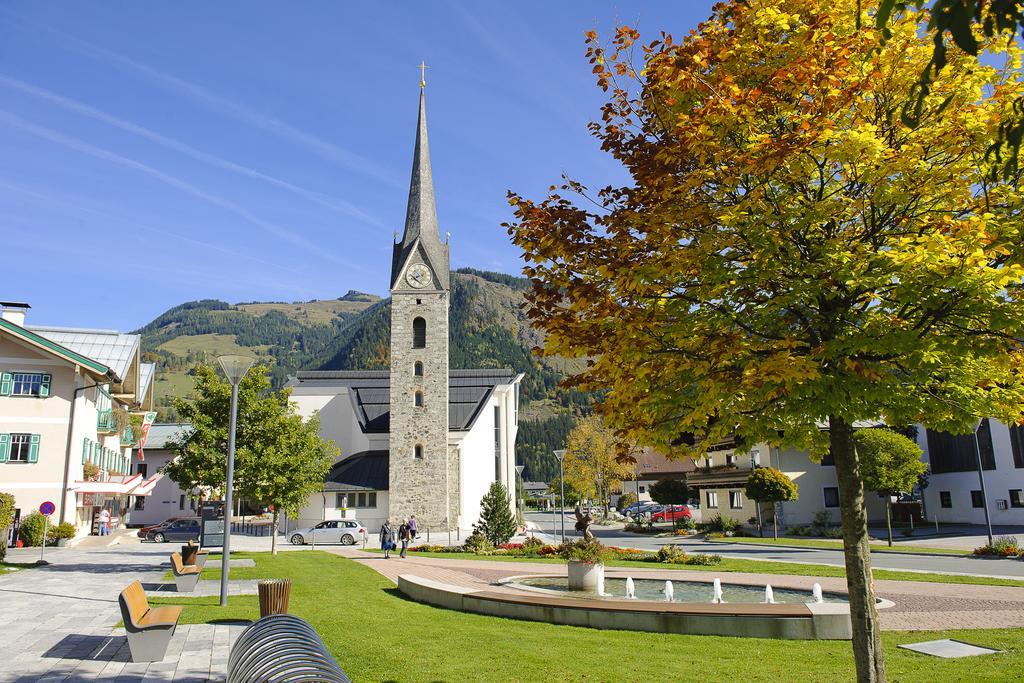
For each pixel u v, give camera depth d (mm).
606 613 13797
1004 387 8195
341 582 21703
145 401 62219
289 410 31250
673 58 7797
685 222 7660
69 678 9922
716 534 46031
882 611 16312
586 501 88750
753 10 7992
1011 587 20406
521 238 8352
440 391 54750
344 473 56656
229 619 14547
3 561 28078
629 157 8398
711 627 13117
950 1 3904
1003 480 43406
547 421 164375
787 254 7324
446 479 53812
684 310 7840
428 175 59500
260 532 58469
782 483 41500
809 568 25844
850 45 7266
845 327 7391
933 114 7418
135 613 11203
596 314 8008
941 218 7367
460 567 28297
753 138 7324
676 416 8320
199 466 28219
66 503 38562
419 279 56062
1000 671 10078
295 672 5246
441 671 10023
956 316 7039
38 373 39094
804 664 10609
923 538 39375
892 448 36062
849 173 7672
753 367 7129
